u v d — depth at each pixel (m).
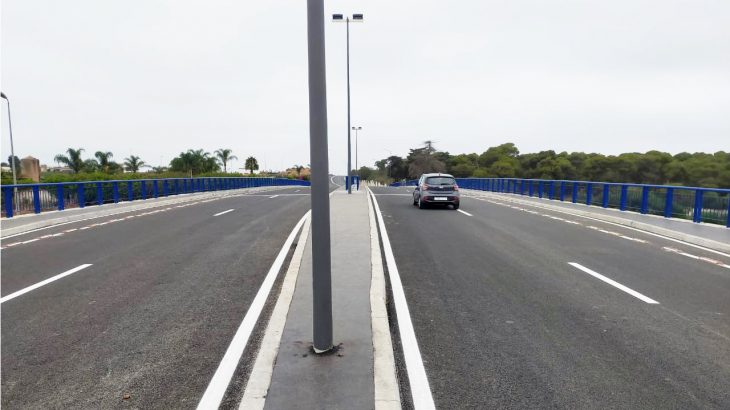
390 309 5.47
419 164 99.50
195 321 5.06
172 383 3.66
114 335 4.65
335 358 3.88
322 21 3.73
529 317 5.20
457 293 6.14
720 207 12.26
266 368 3.70
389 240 10.46
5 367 3.94
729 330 4.83
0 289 6.32
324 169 3.82
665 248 9.59
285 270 7.43
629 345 4.42
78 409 3.28
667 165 67.31
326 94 3.79
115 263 7.98
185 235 11.15
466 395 3.48
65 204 17.25
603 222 14.07
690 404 3.36
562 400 3.41
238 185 39.75
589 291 6.26
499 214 16.34
